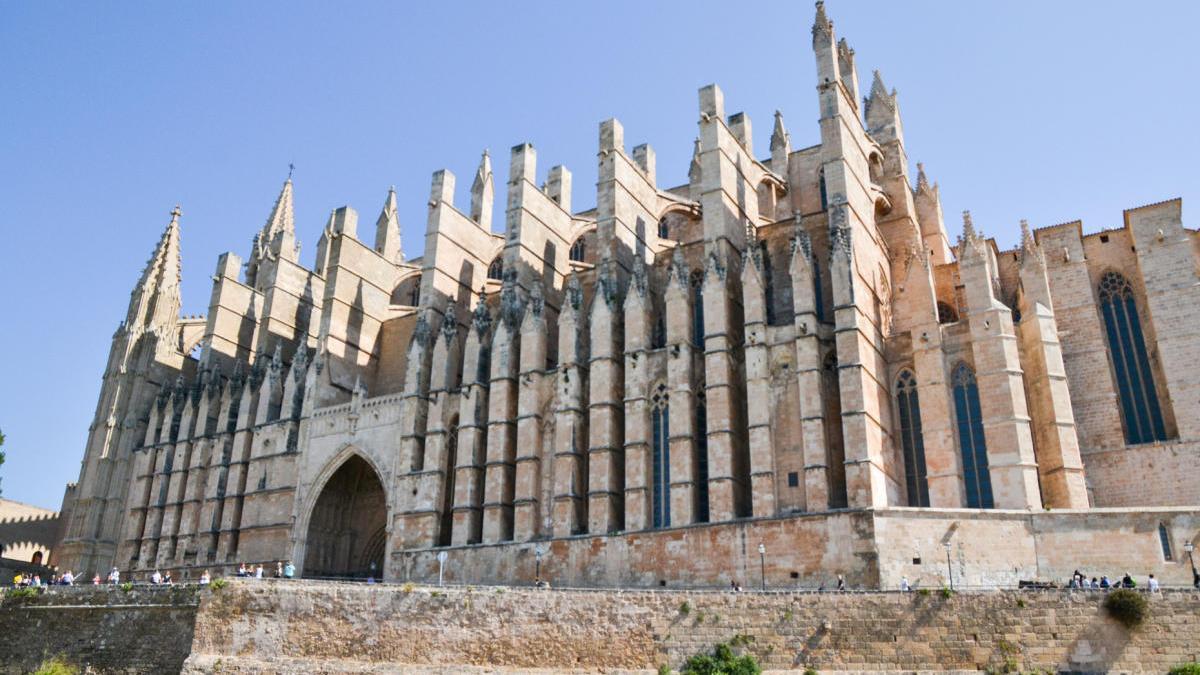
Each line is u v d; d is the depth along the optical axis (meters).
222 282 89.81
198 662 43.25
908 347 57.88
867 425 52.12
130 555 83.75
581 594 42.47
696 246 67.19
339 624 43.09
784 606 40.56
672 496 55.97
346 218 81.12
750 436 55.03
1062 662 37.06
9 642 50.31
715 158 63.22
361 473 77.06
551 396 64.56
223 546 76.44
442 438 67.81
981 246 56.00
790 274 58.84
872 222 63.28
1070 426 52.94
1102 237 63.16
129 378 91.69
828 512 49.69
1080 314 61.53
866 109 73.44
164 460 85.31
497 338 67.12
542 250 73.12
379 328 82.50
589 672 40.91
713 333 58.19
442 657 41.97
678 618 41.41
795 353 55.66
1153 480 56.06
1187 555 44.59
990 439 51.97
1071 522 46.94
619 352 63.53
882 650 38.94
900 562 47.47
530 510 61.41
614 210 66.88
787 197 75.88
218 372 86.00
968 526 47.91
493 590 43.00
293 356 85.38
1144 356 59.88
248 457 79.44
